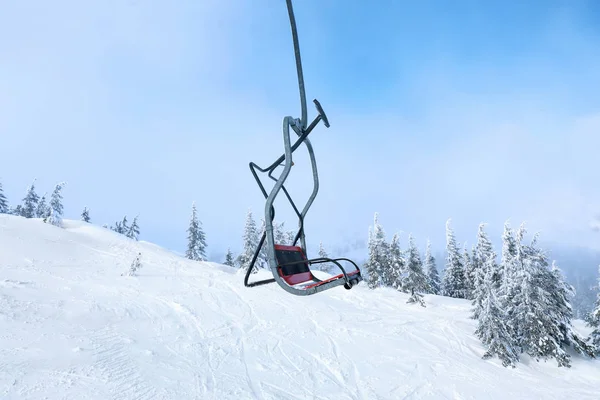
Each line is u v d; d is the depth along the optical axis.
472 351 19.08
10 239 27.27
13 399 7.65
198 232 49.00
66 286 19.06
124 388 9.05
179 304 19.36
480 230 35.94
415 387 13.48
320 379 12.73
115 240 38.31
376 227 40.66
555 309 20.23
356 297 29.22
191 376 10.83
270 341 16.06
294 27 2.83
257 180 3.49
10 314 12.87
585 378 17.22
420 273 30.97
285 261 3.24
